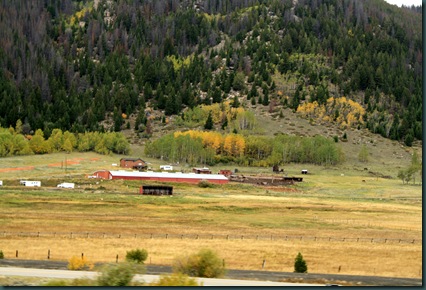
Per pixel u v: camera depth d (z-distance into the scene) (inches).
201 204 5590.6
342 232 4338.1
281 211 5364.2
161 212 5022.1
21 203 5093.5
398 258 3380.9
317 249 3565.5
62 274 2274.9
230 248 3494.1
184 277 2069.4
